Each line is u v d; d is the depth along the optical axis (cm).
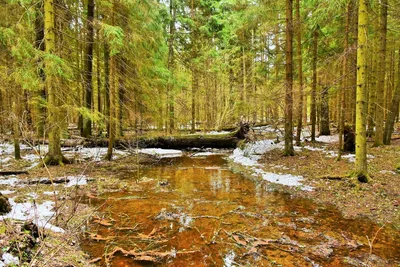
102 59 1427
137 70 1216
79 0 1094
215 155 1394
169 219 512
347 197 612
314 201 619
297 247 399
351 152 1044
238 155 1291
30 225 339
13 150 1138
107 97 1347
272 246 403
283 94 1041
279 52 1273
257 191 716
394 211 517
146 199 639
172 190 723
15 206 480
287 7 1003
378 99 1048
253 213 547
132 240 419
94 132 1716
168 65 1836
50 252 286
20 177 725
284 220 507
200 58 2050
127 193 687
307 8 1117
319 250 389
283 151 1144
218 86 2327
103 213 534
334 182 711
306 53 1308
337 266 347
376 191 613
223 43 2148
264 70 1499
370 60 1272
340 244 407
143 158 1233
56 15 902
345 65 865
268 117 2050
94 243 405
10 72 729
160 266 346
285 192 700
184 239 426
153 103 1412
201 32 2020
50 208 514
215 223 494
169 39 1883
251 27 1199
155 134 1656
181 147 1573
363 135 675
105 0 928
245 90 1791
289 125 1084
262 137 1620
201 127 2323
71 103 906
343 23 1032
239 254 379
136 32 1011
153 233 447
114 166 1008
